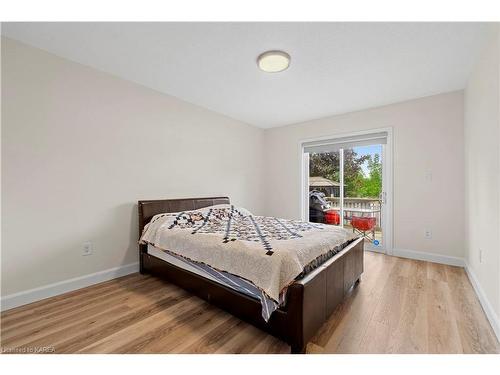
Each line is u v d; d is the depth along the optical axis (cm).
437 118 309
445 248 306
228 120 406
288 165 458
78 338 157
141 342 153
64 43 201
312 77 260
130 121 274
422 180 320
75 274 233
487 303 185
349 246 226
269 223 278
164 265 241
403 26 176
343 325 172
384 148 354
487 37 187
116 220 264
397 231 340
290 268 151
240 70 246
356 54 214
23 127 201
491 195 183
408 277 261
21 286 201
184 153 335
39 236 210
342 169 410
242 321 177
